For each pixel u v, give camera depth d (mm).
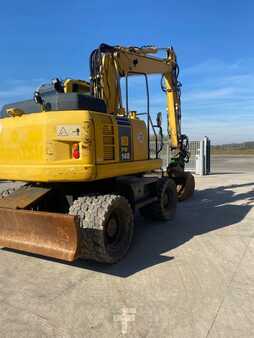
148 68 8305
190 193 10547
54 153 5016
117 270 4988
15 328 3521
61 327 3541
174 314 3744
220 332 3396
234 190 12273
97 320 3664
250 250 5699
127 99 6969
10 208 5172
